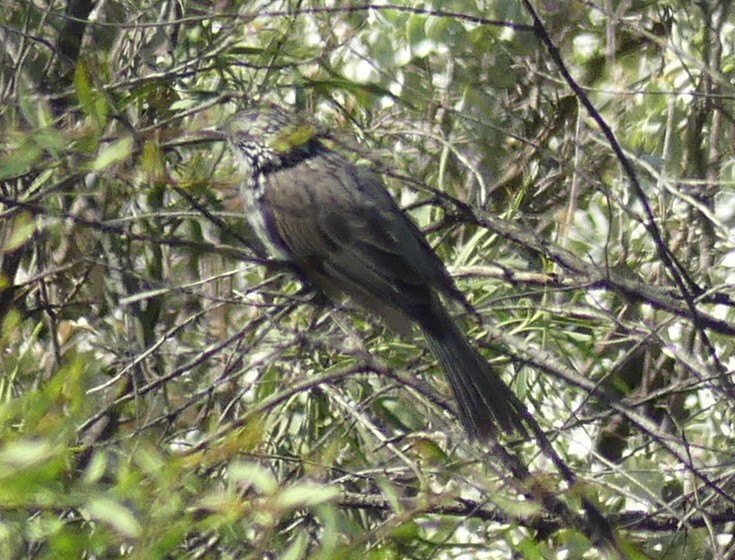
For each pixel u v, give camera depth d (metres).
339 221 10.66
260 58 11.48
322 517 7.31
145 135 9.63
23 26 11.64
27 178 11.46
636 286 9.41
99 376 11.98
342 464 11.08
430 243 12.34
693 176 13.07
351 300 10.81
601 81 14.27
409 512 7.31
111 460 8.54
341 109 11.62
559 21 14.16
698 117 13.02
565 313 9.88
